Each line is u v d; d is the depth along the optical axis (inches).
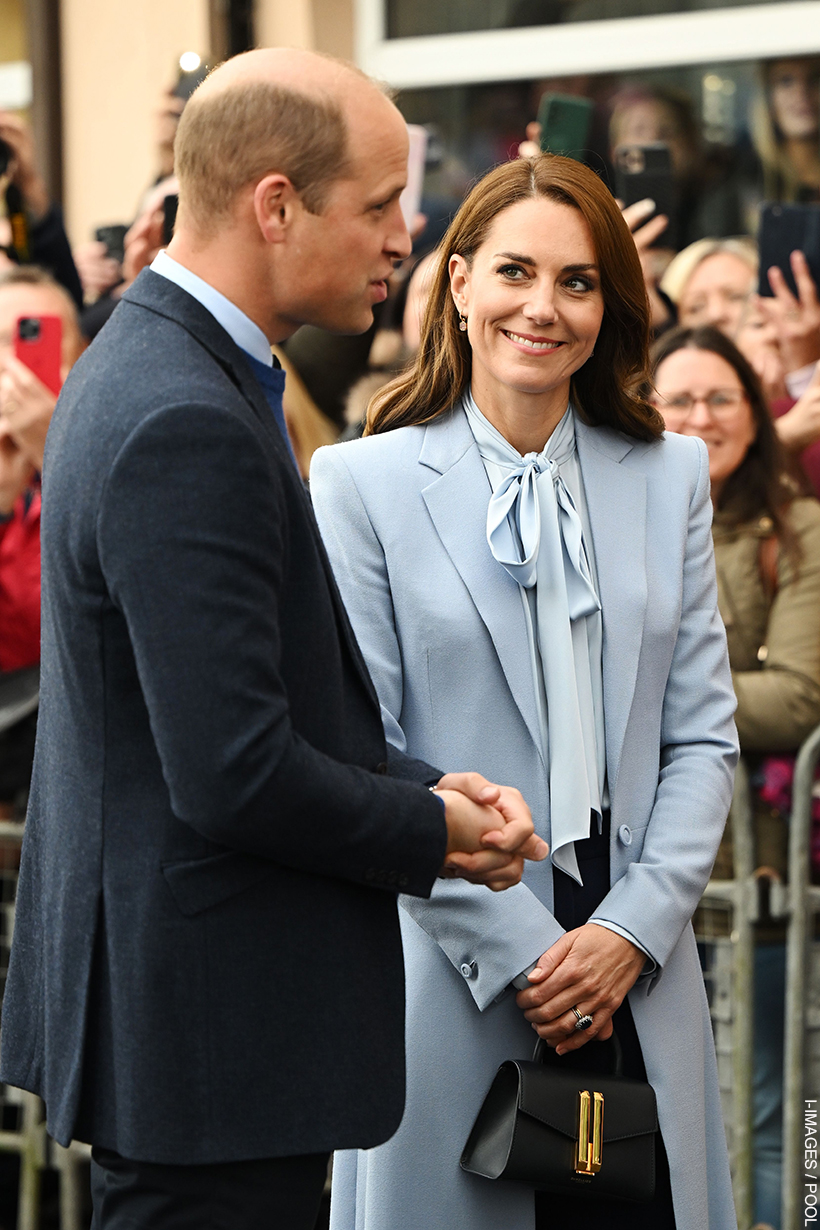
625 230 305.7
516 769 301.7
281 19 657.0
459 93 665.6
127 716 224.1
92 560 217.6
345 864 226.1
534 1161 280.4
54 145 668.1
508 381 302.4
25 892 255.0
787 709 460.8
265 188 225.5
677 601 315.0
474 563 306.8
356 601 306.3
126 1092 222.1
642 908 294.4
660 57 637.3
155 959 221.1
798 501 478.0
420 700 304.2
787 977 456.8
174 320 228.4
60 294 531.8
